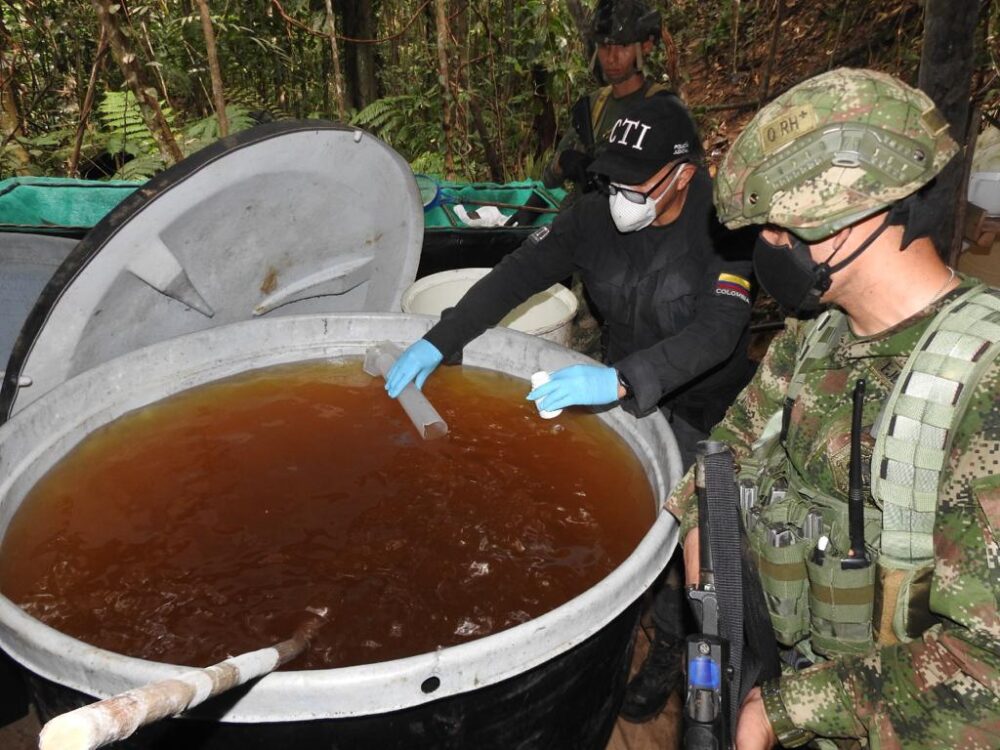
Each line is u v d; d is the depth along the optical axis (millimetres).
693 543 1588
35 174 5270
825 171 1117
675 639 2502
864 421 1231
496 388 2412
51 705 1516
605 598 1445
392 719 1358
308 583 1705
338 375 2449
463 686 1328
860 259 1172
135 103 5211
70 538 1816
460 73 6152
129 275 2129
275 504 1945
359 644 1556
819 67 7398
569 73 5816
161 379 2256
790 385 1410
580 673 1563
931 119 1124
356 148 2432
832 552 1292
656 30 3281
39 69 6211
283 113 6824
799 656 1495
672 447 1895
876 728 1152
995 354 1064
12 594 1666
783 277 1236
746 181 1187
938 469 1093
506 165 6508
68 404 2039
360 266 2770
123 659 1262
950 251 3740
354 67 6742
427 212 3908
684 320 2232
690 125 2074
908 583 1150
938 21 3191
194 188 2076
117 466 2039
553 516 1920
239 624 1598
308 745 1364
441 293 3195
